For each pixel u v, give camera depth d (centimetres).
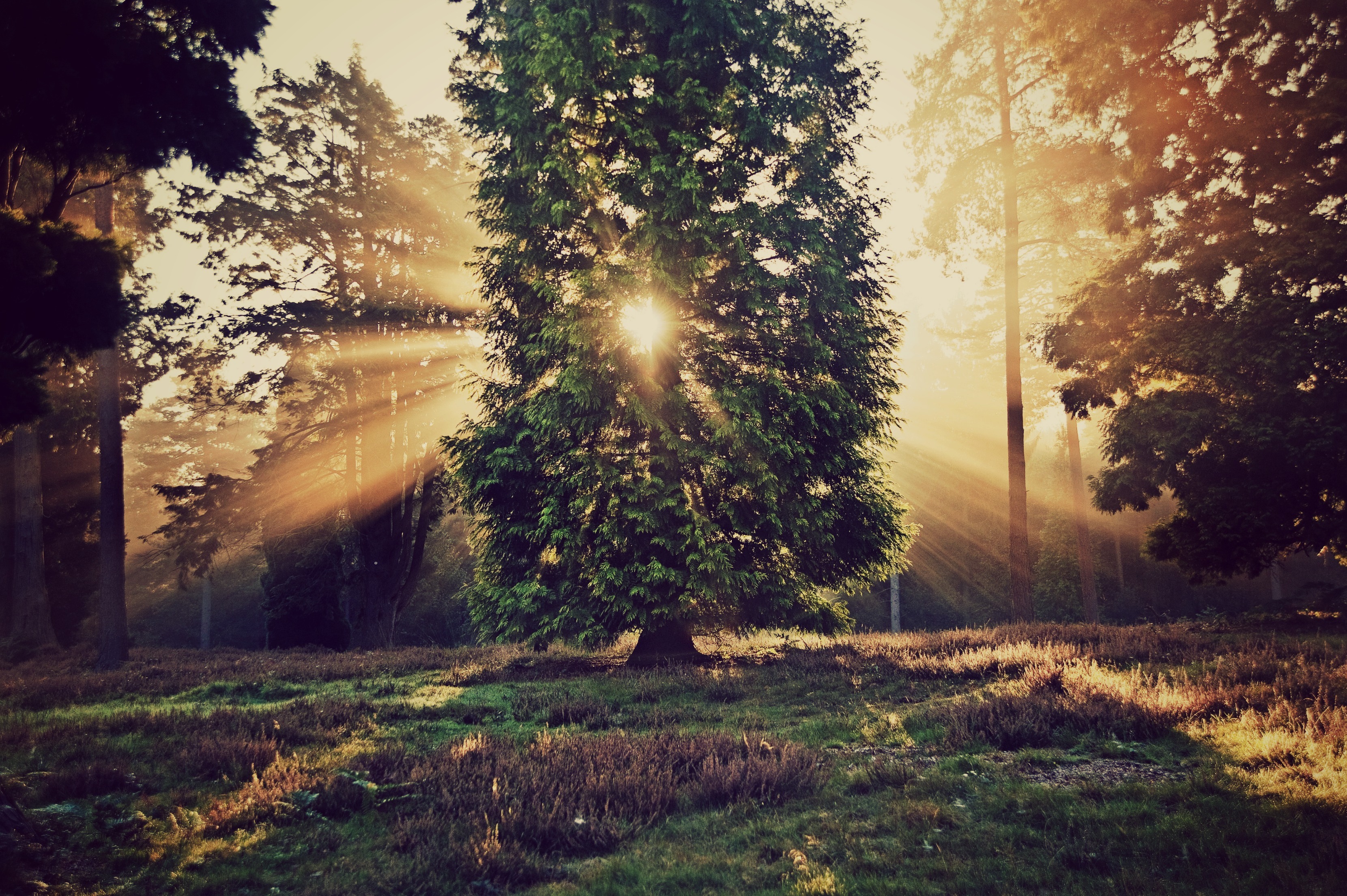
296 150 2303
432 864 473
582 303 1349
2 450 2584
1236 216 1406
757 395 1354
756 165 1446
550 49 1284
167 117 766
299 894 449
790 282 1383
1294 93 1364
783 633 1594
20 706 1156
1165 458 1457
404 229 2350
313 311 2220
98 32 670
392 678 1433
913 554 4809
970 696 920
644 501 1306
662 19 1353
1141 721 691
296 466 2344
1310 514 1360
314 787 633
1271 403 1320
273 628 2608
